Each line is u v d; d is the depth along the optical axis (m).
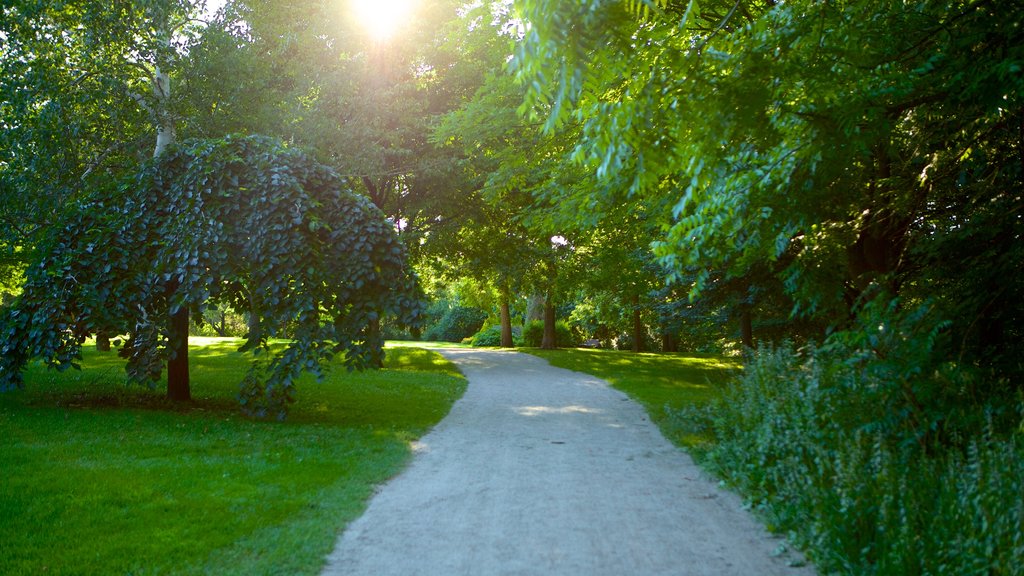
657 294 19.95
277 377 9.59
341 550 4.47
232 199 9.66
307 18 18.03
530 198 19.42
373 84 18.16
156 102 11.61
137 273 9.71
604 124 3.86
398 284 9.95
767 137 4.75
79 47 11.75
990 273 6.10
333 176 10.23
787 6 5.76
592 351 29.34
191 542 4.50
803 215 5.73
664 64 3.86
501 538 4.73
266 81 14.26
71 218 9.88
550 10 3.02
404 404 12.25
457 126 12.05
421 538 4.72
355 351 9.71
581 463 7.32
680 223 5.55
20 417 9.08
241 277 9.81
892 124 5.75
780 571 4.13
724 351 27.00
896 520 4.04
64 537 4.57
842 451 5.01
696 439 8.69
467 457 7.61
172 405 11.07
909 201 7.41
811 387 5.84
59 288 9.32
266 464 6.91
